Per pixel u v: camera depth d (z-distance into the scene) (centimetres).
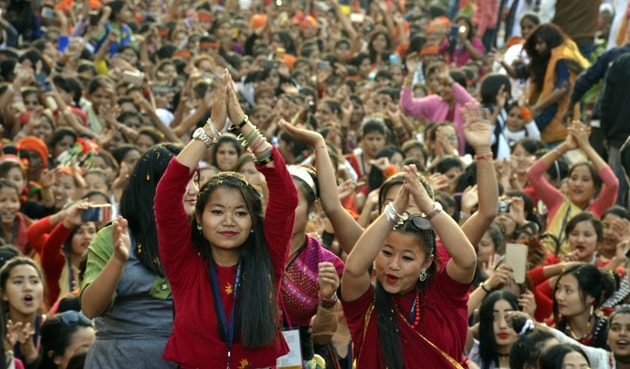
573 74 2120
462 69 2642
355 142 2083
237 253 795
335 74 2805
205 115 1959
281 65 2470
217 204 782
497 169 1706
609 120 1773
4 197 1393
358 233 900
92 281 820
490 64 2814
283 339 808
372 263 873
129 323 837
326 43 3409
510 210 1360
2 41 2686
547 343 1013
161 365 834
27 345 1043
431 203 794
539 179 1522
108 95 2103
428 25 3416
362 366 820
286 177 788
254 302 776
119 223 798
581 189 1502
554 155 1520
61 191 1523
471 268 798
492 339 1090
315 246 908
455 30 2941
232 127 820
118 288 832
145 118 2009
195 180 890
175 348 781
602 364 1042
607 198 1500
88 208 1225
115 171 1641
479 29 3109
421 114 2070
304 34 3450
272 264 796
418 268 805
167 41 3234
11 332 977
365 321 817
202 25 3303
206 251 793
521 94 2027
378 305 816
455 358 818
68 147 1767
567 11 2505
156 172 841
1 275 1071
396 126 1962
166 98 2291
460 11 3519
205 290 784
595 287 1153
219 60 2848
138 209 838
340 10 3192
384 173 1555
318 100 2403
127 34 2869
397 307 816
